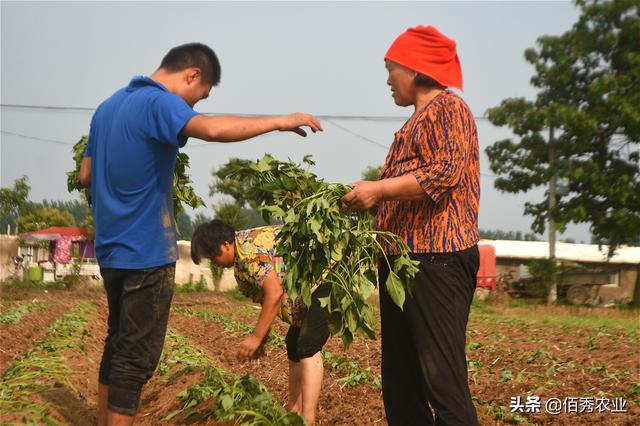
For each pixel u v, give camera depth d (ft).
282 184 15.24
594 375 31.37
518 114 106.22
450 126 13.52
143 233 14.70
